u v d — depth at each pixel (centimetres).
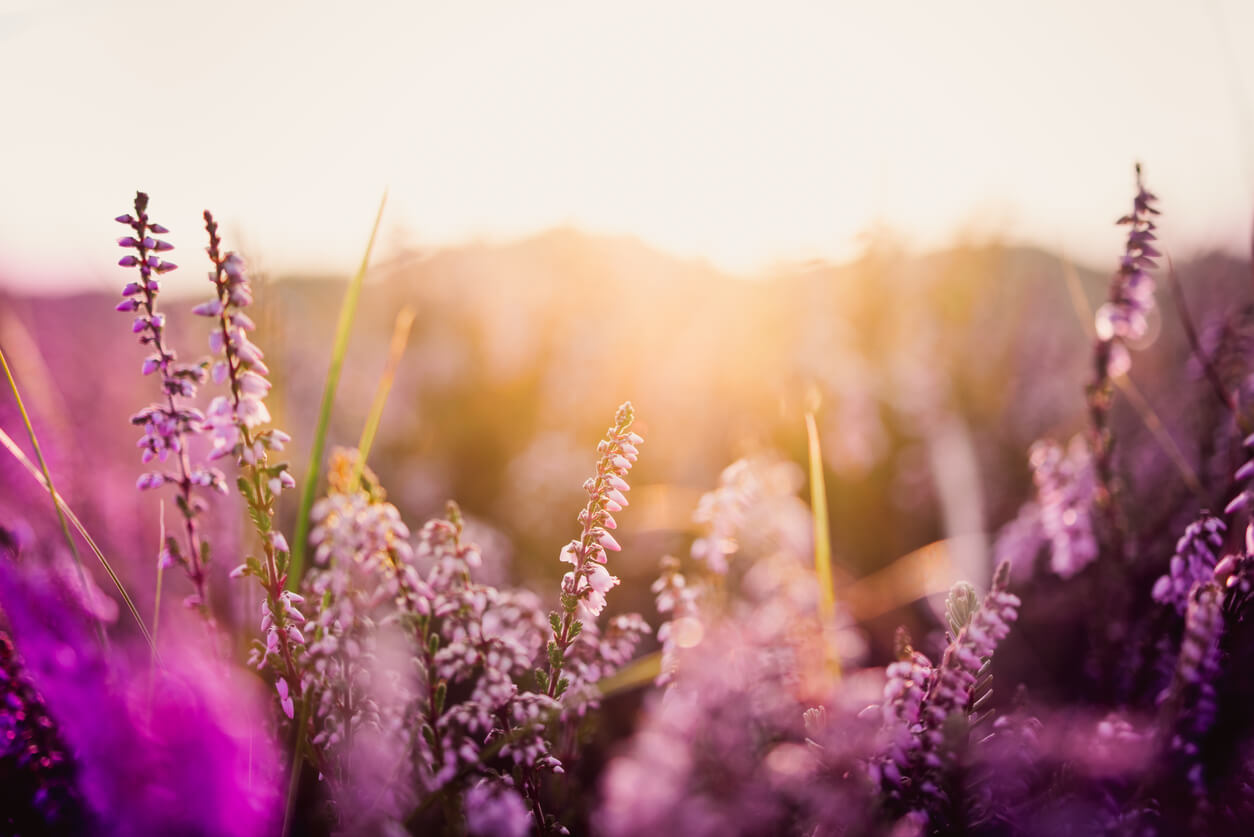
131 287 26
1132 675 34
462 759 27
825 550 34
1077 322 84
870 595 50
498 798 26
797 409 65
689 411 69
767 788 28
